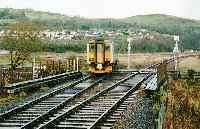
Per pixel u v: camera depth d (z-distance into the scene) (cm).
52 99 2683
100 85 3453
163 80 3747
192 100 3158
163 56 9744
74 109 2253
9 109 2294
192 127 2556
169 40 13850
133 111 1988
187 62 8350
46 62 4312
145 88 2806
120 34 13625
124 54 9869
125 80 3678
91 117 2127
